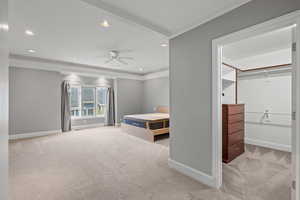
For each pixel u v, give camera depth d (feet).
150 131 13.25
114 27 7.95
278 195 5.74
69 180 6.82
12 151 10.69
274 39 8.36
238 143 9.65
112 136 15.24
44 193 5.85
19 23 7.47
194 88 6.91
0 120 2.02
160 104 20.98
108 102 21.71
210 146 6.31
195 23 6.77
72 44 10.58
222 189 6.10
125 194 5.83
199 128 6.73
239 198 5.57
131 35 9.04
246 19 5.15
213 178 6.21
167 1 5.33
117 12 5.80
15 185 6.39
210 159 6.33
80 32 8.56
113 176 7.18
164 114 18.47
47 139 14.01
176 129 7.86
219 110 6.08
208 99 6.35
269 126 11.31
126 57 14.03
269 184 6.46
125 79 22.34
